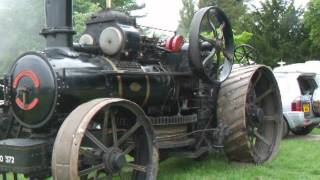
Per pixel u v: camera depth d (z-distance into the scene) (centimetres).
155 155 509
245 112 669
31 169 452
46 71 479
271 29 2464
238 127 658
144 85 562
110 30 536
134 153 527
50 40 521
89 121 434
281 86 1082
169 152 631
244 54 781
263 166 688
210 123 680
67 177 422
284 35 2458
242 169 667
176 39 605
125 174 593
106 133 477
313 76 1148
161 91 588
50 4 522
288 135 1141
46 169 469
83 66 503
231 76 684
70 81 484
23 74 491
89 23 556
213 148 657
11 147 454
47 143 469
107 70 516
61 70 482
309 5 2052
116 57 539
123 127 529
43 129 496
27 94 486
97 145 466
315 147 898
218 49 635
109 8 551
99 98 500
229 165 693
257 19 2538
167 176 632
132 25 566
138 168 499
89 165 480
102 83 516
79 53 520
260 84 750
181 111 644
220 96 671
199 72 615
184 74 614
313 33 2075
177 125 618
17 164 451
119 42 532
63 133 431
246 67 701
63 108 486
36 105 482
